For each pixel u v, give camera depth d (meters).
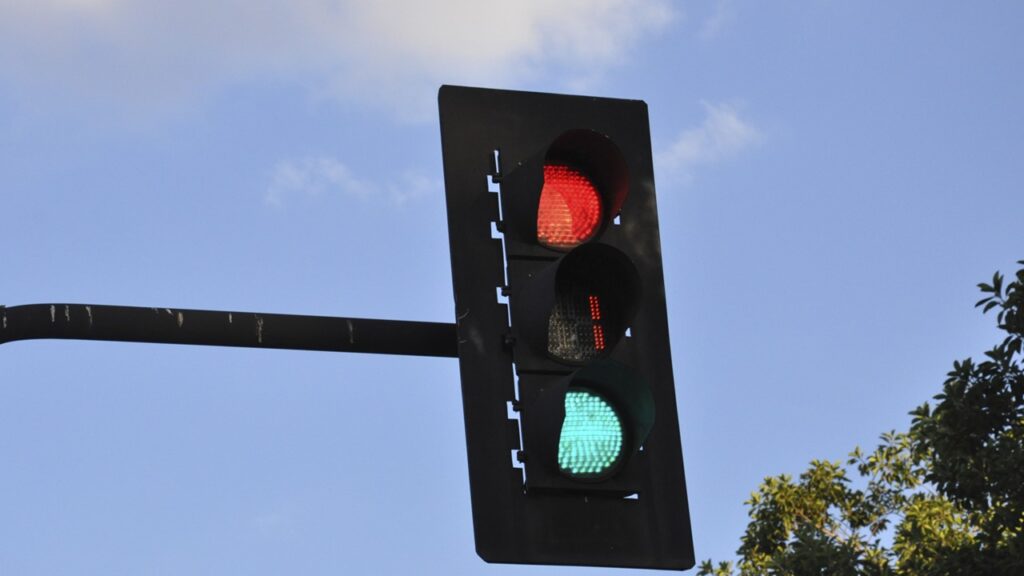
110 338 6.81
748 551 24.48
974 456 18.83
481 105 7.20
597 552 6.64
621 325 6.97
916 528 20.91
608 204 7.22
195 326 6.86
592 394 6.86
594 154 7.22
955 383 19.05
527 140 7.20
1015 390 18.86
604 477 6.74
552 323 6.94
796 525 24.38
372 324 7.01
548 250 7.00
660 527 6.75
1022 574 18.41
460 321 6.83
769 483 24.88
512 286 6.91
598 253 6.96
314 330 6.96
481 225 7.01
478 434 6.67
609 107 7.37
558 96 7.32
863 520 24.42
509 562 6.54
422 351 7.05
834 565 20.25
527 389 6.76
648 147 7.36
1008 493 18.77
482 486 6.61
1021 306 18.61
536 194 6.90
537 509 6.64
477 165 7.11
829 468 24.67
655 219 7.25
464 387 6.74
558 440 6.55
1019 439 18.91
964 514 22.59
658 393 6.96
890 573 20.06
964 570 18.77
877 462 24.59
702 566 24.62
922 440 19.73
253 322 6.91
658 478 6.82
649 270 7.15
